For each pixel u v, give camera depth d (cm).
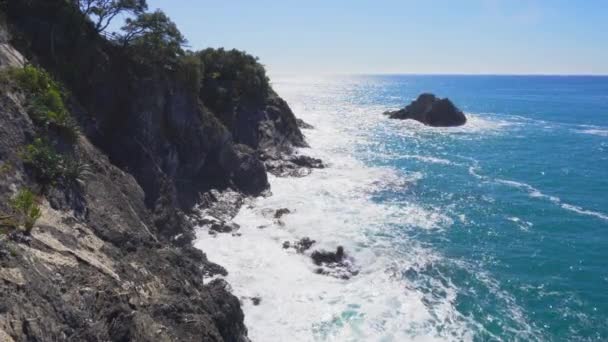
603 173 6088
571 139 8656
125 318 1744
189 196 4119
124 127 3753
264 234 3778
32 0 3519
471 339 2508
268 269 3172
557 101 17475
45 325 1466
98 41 3884
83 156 2689
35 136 2339
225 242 3578
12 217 1802
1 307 1371
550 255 3606
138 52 4041
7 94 2319
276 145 6281
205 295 2309
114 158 3588
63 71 3484
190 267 2595
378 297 2894
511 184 5547
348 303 2802
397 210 4512
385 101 18338
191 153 4350
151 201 3462
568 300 2961
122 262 2119
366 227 4031
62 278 1702
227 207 4272
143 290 2033
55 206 2127
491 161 6794
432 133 9269
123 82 3866
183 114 4272
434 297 2938
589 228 4159
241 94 6291
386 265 3328
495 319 2719
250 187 4788
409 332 2531
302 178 5534
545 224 4241
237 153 4844
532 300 2953
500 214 4484
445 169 6238
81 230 2123
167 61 4272
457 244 3759
